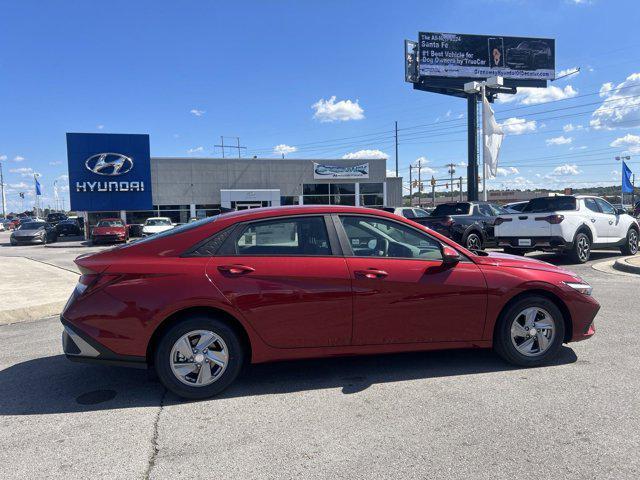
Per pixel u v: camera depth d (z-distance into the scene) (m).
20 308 7.52
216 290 3.95
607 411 3.67
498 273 4.55
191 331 3.97
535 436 3.32
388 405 3.87
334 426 3.52
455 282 4.41
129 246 4.15
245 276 4.03
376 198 46.00
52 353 5.52
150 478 2.90
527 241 12.23
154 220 30.86
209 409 3.86
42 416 3.79
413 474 2.89
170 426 3.58
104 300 3.93
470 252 4.67
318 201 45.00
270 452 3.17
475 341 4.54
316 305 4.12
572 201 12.45
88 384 4.49
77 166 30.38
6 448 3.29
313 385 4.33
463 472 2.90
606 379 4.31
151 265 3.98
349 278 4.18
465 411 3.72
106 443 3.34
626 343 5.35
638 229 14.03
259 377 4.55
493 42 41.97
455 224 14.30
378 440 3.30
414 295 4.31
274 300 4.04
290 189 44.25
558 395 3.98
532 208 13.23
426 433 3.39
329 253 4.26
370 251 4.38
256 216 4.26
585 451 3.11
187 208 42.16
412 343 4.38
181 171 41.84
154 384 4.46
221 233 4.16
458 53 41.22
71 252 23.53
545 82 43.16
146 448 3.26
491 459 3.04
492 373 4.53
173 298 3.89
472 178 39.56
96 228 29.45
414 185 73.81
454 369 4.66
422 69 40.41
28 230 30.73
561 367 4.64
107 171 30.80
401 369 4.70
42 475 2.94
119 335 3.90
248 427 3.54
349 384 4.34
